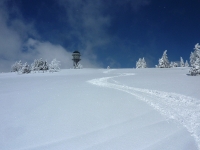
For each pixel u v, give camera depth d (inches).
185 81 760.3
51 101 460.8
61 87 680.4
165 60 2431.1
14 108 414.9
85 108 402.0
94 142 270.1
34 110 398.3
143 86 669.3
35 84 804.0
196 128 301.6
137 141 268.4
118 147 254.8
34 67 2351.1
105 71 1779.0
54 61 1859.0
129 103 433.7
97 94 526.6
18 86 754.2
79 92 561.9
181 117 349.4
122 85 710.5
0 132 305.0
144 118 346.0
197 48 1095.6
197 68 1031.6
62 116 362.0
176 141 264.4
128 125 319.0
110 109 393.7
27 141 278.8
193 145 251.9
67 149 255.3
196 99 459.5
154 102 444.8
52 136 290.4
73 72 1702.8
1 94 565.3
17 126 324.2
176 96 497.7
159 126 312.8
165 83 723.4
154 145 256.4
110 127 313.1
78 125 323.3
